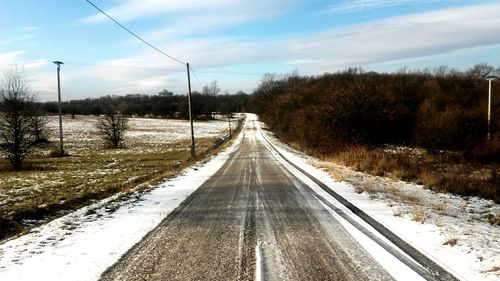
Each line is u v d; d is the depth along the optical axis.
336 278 4.96
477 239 6.41
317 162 22.11
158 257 5.94
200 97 119.00
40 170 25.53
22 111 28.11
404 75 60.06
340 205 9.52
